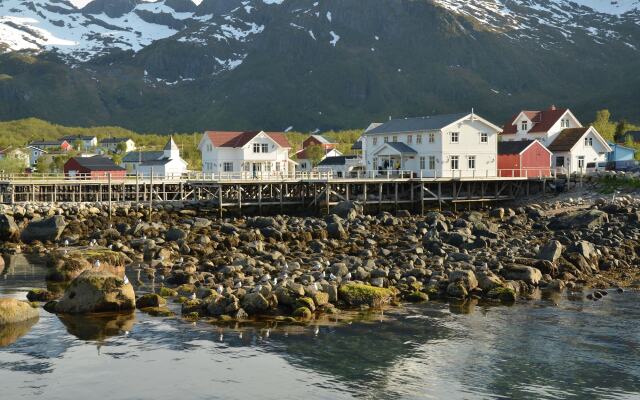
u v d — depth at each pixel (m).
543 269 39.41
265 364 24.80
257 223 58.09
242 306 30.64
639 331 29.36
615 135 147.88
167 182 80.00
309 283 33.72
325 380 23.50
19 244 52.56
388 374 24.12
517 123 109.12
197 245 48.34
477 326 29.88
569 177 83.69
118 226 57.31
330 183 75.62
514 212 69.38
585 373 24.52
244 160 103.44
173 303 32.53
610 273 41.28
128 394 22.12
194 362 24.86
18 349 25.97
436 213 66.25
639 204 68.31
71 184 78.50
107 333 27.92
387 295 33.53
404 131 88.94
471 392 22.75
